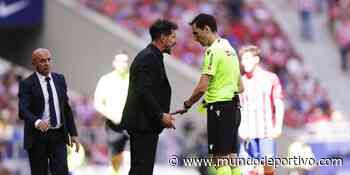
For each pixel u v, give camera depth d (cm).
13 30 7750
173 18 8588
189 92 7319
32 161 3606
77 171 4962
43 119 3562
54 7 7694
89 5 8312
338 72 9300
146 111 3344
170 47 3400
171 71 7400
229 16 8875
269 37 9019
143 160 3384
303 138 5612
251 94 4131
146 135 3372
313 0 10019
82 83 7638
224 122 3475
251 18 9125
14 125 6638
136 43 7506
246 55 4131
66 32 7675
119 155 4522
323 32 9831
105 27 7600
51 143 3591
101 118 7188
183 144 6806
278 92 4119
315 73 9200
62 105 3603
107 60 7581
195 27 3506
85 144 6875
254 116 4128
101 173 6366
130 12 8488
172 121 3331
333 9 9825
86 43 7644
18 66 7731
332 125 5678
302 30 9656
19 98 3553
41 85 3572
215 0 8919
